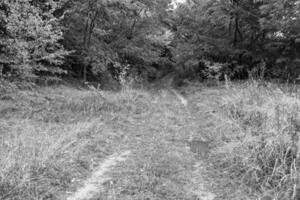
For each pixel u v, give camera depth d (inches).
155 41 952.9
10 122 262.2
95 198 157.4
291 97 249.6
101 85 662.5
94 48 627.8
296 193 150.6
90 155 221.8
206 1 782.5
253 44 754.2
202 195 165.9
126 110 396.5
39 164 177.3
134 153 235.6
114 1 601.6
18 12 319.0
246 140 210.2
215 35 844.6
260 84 429.1
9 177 157.2
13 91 345.4
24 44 324.5
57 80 516.4
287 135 183.9
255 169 177.5
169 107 477.1
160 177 187.2
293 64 596.1
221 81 717.3
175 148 253.0
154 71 1117.7
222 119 302.7
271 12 582.2
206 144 268.1
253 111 272.4
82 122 297.9
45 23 382.0
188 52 852.6
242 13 720.3
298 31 566.3
